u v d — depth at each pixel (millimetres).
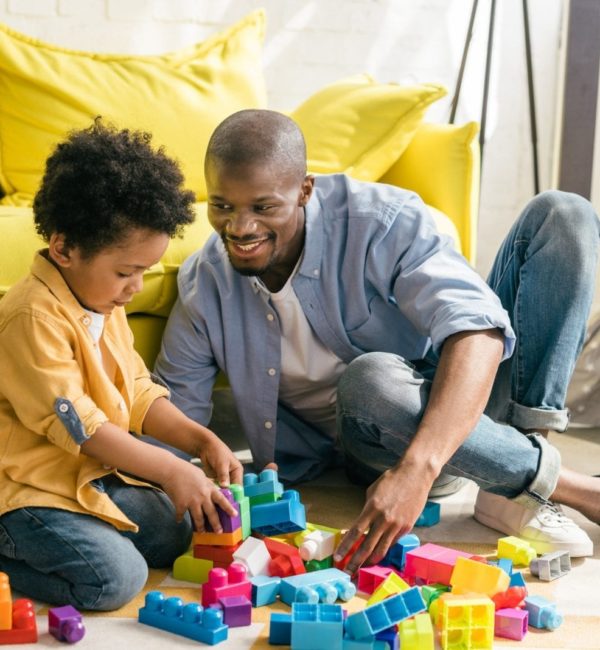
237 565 1239
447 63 2725
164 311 1765
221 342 1602
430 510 1508
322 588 1203
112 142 1262
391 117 2156
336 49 2666
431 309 1418
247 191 1362
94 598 1200
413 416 1363
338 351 1571
